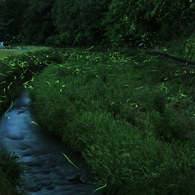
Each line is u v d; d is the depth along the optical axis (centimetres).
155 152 691
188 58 1831
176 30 2489
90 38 4647
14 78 1953
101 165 733
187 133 857
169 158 658
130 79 1582
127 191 636
